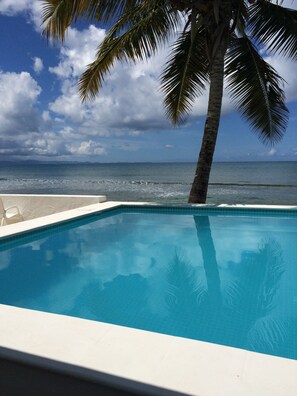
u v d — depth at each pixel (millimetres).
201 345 1638
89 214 6848
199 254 4984
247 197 29875
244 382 1345
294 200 28016
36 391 1573
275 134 9391
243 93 9273
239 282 3906
